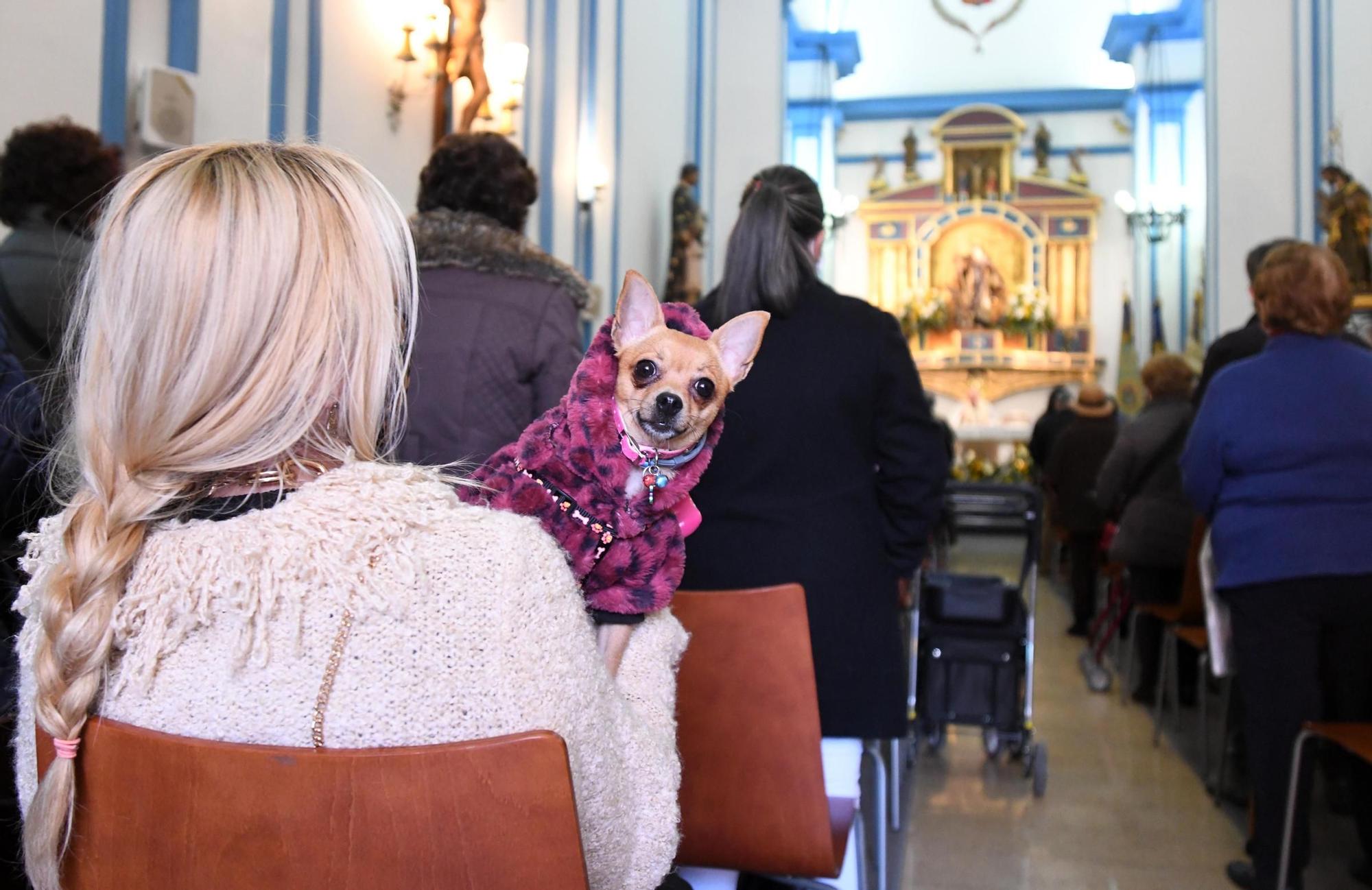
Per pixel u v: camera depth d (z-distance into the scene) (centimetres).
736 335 149
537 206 676
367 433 106
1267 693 296
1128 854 368
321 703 91
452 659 93
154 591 92
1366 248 916
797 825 198
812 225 244
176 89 330
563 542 128
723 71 1313
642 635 134
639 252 935
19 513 163
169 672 93
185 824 90
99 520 94
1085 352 1770
